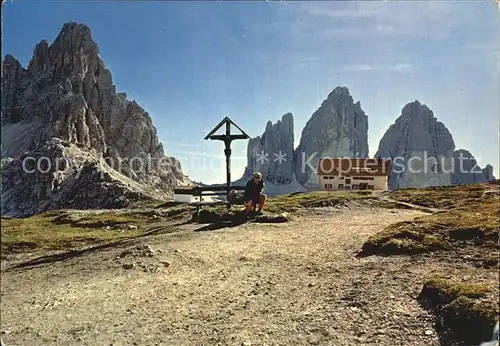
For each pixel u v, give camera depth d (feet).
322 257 48.26
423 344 24.02
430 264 38.68
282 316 30.91
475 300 25.84
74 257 69.31
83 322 33.88
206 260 50.90
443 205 112.06
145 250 54.85
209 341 28.02
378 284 35.04
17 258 89.97
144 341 29.01
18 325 34.60
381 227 68.64
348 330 27.14
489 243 41.39
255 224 80.43
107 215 188.24
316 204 122.42
